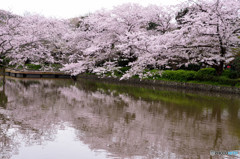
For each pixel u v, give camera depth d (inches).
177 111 388.2
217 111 390.3
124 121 327.0
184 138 262.5
